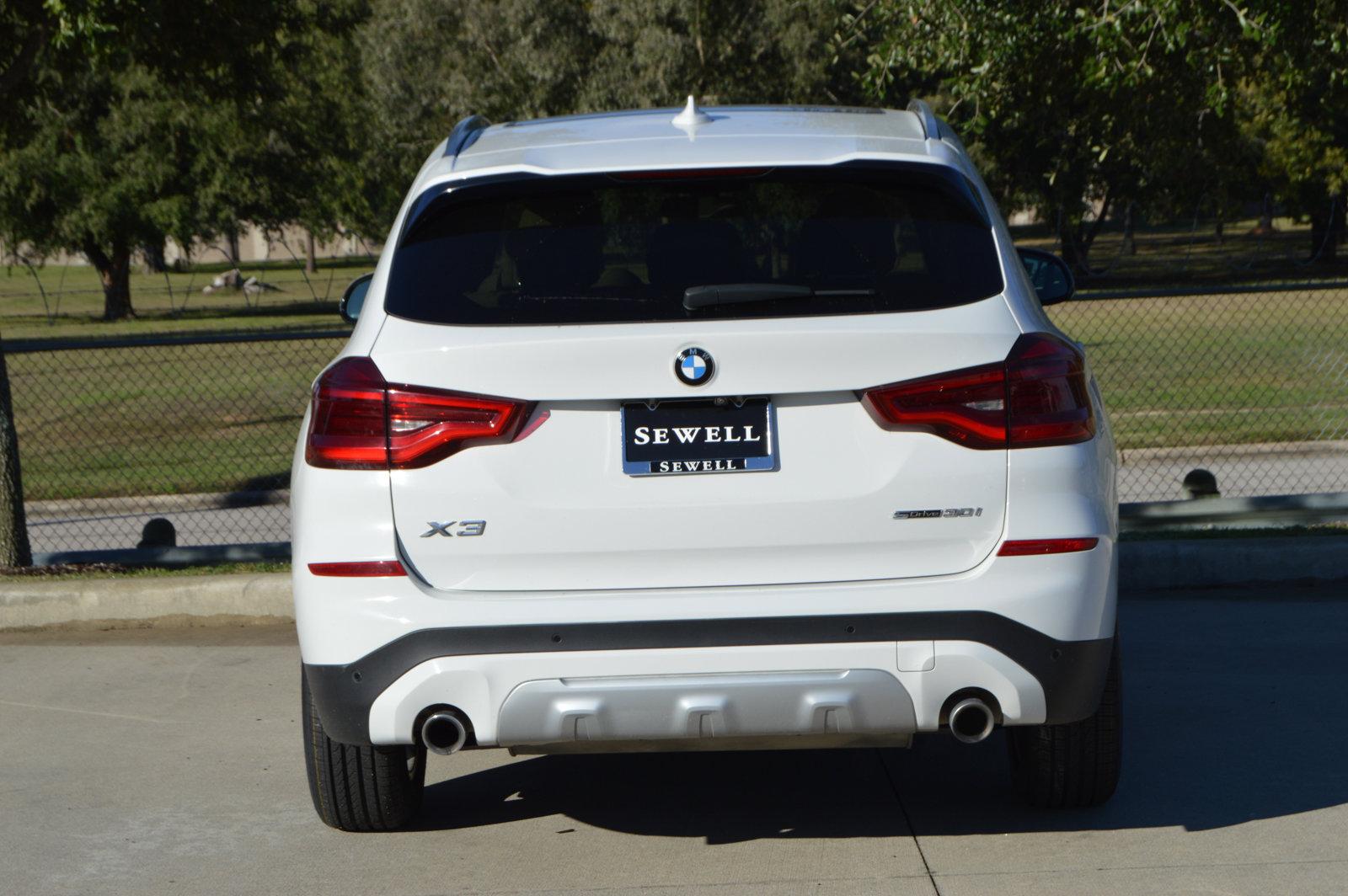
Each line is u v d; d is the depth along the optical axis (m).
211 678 7.48
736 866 4.75
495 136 5.18
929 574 4.16
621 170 4.38
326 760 4.87
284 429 18.16
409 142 52.19
